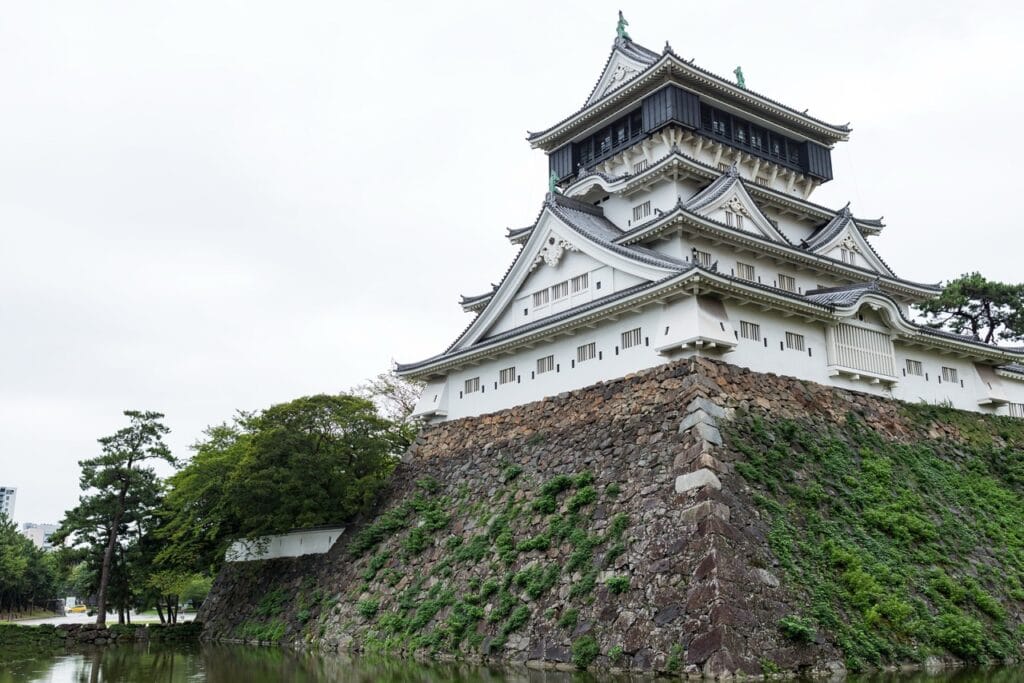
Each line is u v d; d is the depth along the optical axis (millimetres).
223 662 31703
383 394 61625
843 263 39344
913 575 25703
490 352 37375
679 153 38344
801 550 24344
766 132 46094
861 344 34312
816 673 21047
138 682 25547
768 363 30844
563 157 47750
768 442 27969
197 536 43125
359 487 40000
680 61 40812
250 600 43188
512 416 35969
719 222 34531
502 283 39406
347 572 37250
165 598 61406
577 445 31141
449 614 29406
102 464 48438
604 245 34125
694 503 24438
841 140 48594
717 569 22109
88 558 49938
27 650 40781
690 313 29062
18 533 100250
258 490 37969
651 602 23062
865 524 27016
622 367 31719
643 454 27875
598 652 23219
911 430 34031
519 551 28859
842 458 29609
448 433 39438
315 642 35250
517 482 32562
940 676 21359
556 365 34906
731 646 20547
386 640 31094
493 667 25188
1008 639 25250
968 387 39219
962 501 31219
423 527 34906
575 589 25500
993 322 60188
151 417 49844
